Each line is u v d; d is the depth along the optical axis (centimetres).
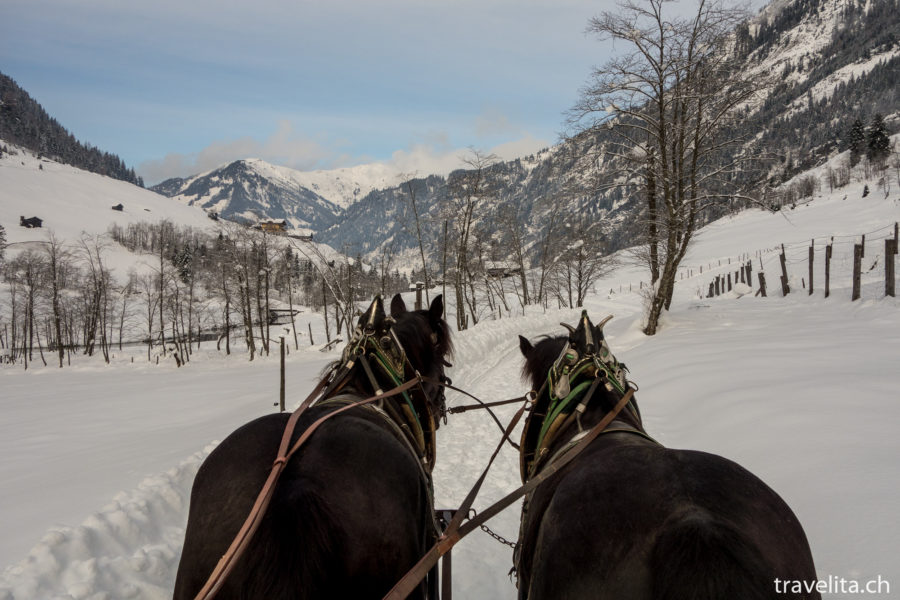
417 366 417
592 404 339
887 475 530
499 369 1778
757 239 8588
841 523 470
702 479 213
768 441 701
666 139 2158
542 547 230
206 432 1223
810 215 9531
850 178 12162
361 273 4988
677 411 983
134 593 446
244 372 3203
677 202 2150
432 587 314
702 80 2042
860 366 1002
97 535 511
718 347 1462
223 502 234
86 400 2281
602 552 202
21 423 1728
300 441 255
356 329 393
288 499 213
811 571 198
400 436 325
